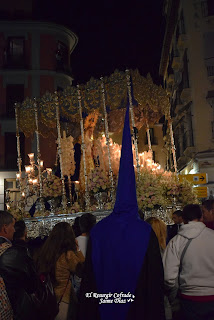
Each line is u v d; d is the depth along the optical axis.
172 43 29.22
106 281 3.08
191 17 23.22
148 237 3.12
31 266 3.36
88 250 3.24
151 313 2.94
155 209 8.73
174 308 3.65
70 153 11.20
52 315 3.63
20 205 10.78
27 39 28.20
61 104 10.48
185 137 25.38
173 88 30.67
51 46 28.53
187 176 14.14
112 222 3.24
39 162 10.72
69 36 29.72
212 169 21.69
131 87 9.49
